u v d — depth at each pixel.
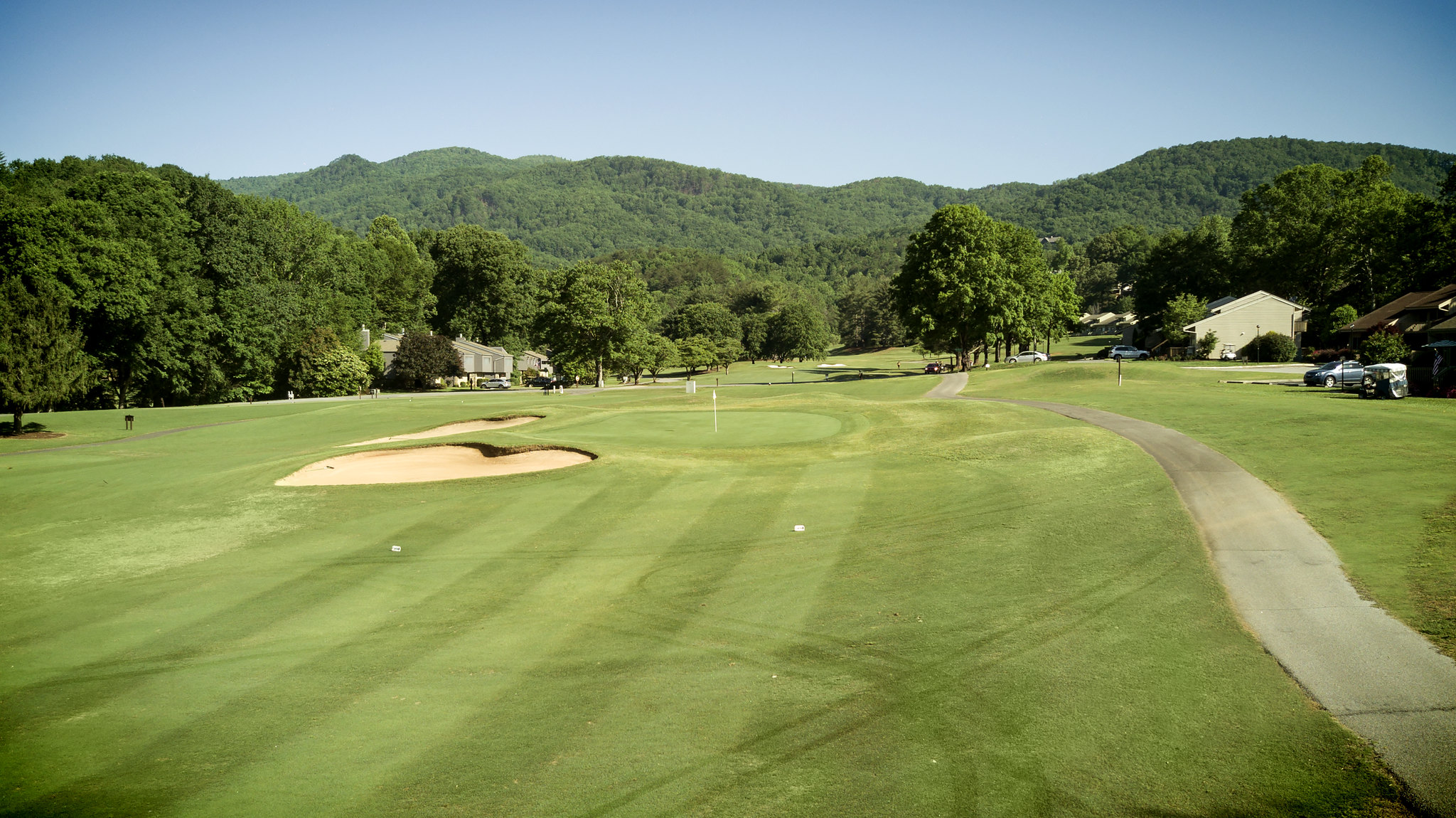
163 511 23.72
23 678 12.53
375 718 10.59
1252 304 75.50
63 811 8.63
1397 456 21.50
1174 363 65.06
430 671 12.12
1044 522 18.34
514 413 43.53
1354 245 76.12
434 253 122.69
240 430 45.56
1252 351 71.25
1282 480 20.41
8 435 44.88
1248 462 22.88
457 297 123.25
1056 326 100.12
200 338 69.00
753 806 8.08
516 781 8.80
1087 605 13.25
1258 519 17.38
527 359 135.50
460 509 22.56
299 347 83.62
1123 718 9.52
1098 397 42.06
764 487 23.97
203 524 22.23
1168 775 8.34
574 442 31.31
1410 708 9.36
